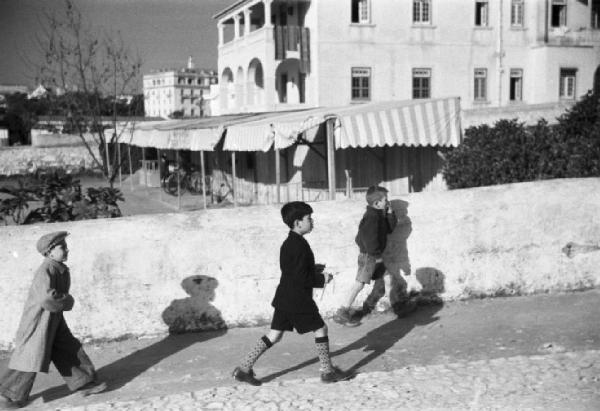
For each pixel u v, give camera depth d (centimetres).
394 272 761
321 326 555
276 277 727
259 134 1686
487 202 783
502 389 524
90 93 2095
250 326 725
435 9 3425
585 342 634
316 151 1730
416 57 3419
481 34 3522
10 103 6144
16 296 664
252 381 560
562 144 1441
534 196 796
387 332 699
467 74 3516
